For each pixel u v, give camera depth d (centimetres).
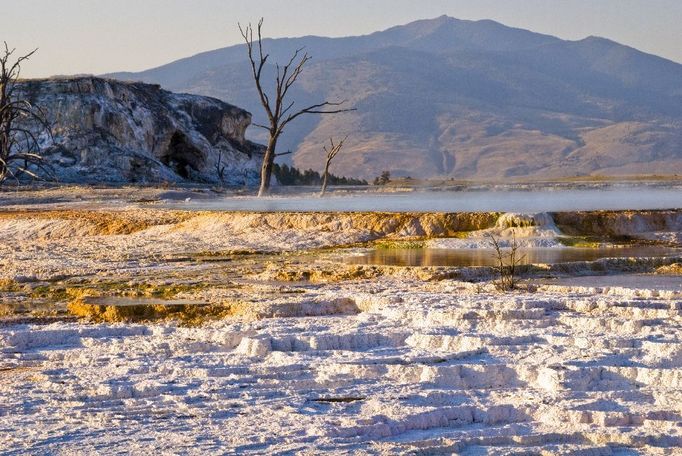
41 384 1325
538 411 1199
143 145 9006
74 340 1614
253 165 10531
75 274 2430
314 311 1830
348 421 1144
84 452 1052
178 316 1842
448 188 7419
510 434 1136
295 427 1134
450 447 1084
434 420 1170
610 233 3089
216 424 1148
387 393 1266
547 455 1070
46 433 1113
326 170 5684
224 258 2739
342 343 1525
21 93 8531
